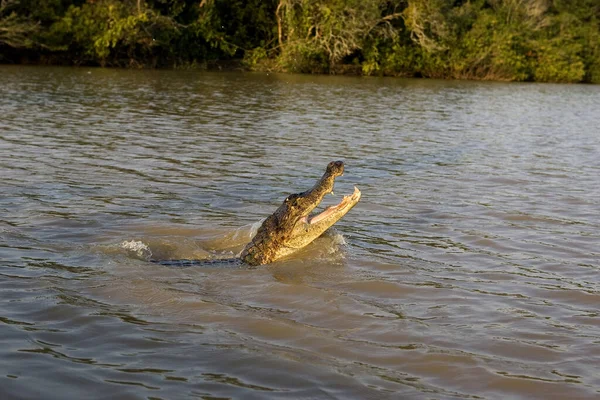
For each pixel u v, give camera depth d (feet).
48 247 25.23
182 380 15.71
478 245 27.43
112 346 17.39
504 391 15.89
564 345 18.39
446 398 15.40
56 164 40.32
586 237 28.78
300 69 145.38
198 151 47.01
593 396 15.74
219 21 142.72
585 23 177.27
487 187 38.34
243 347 17.60
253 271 23.85
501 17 164.14
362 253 26.00
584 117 80.59
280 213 25.50
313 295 21.58
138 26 133.18
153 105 74.13
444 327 19.39
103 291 21.12
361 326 19.29
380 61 150.51
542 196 36.35
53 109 65.82
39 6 130.62
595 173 43.37
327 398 15.14
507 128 67.10
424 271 24.21
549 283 23.26
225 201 33.35
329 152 48.93
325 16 139.13
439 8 148.87
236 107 76.23
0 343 17.22
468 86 130.72
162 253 25.67
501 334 18.99
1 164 39.50
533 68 160.56
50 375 15.69
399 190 37.06
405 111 79.77
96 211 30.55
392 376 16.38
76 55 134.51
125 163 41.63
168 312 19.76
